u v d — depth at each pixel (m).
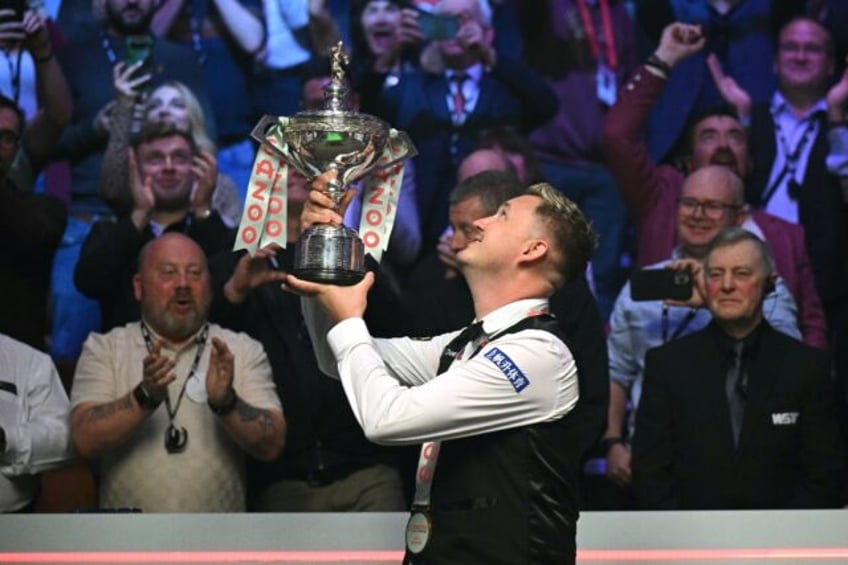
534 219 4.91
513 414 4.65
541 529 4.63
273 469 8.81
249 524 5.67
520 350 4.70
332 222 4.85
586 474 9.99
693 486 8.85
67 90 10.30
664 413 8.98
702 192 10.53
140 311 9.47
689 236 10.54
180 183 10.32
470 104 10.55
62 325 10.12
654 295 10.29
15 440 8.43
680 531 5.63
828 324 10.51
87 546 5.32
